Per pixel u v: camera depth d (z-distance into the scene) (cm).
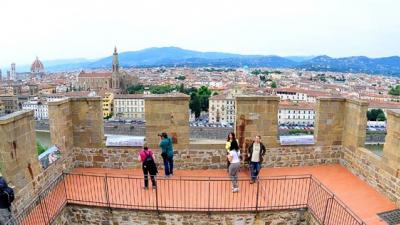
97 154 1220
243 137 1215
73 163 1218
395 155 962
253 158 1084
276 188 1011
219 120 11156
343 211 898
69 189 1033
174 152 1208
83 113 1195
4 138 803
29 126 914
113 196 990
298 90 13600
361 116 1150
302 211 941
